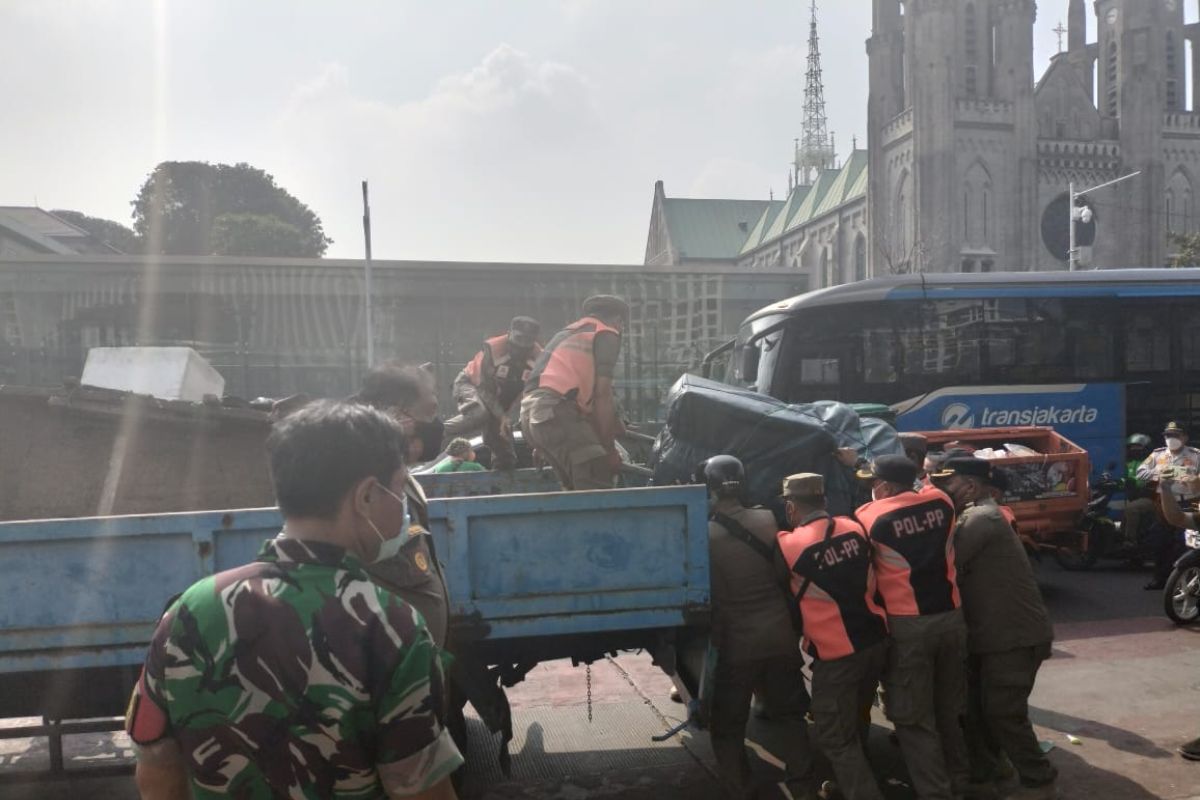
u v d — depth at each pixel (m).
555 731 5.62
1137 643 7.41
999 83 64.25
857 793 3.98
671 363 37.75
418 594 2.36
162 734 1.55
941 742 4.28
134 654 3.61
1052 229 64.38
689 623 4.00
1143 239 63.59
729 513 4.21
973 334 12.73
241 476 5.76
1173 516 6.36
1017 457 9.23
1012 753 4.37
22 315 35.59
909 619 4.03
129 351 6.86
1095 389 12.70
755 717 5.79
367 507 1.62
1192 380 12.81
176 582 3.64
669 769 4.98
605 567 3.96
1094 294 12.83
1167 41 70.69
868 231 69.69
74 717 3.94
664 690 6.40
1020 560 4.34
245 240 65.06
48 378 35.62
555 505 3.90
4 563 3.58
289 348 37.03
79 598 3.60
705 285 38.12
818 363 12.82
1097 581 10.20
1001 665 4.30
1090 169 64.81
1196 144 66.00
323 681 1.46
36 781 4.35
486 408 6.23
